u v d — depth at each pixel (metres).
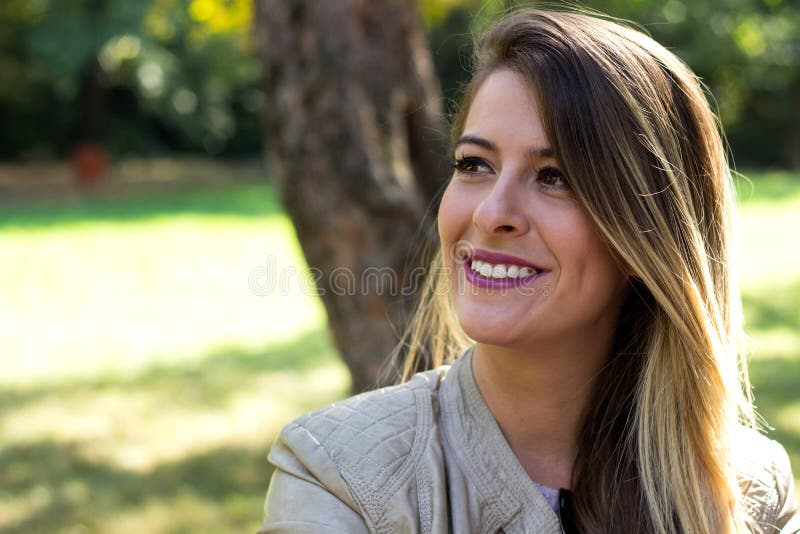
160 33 49.19
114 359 16.31
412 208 6.38
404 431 2.61
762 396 12.60
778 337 16.38
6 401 13.63
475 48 2.80
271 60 6.48
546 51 2.54
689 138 2.74
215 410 13.17
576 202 2.52
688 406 2.78
